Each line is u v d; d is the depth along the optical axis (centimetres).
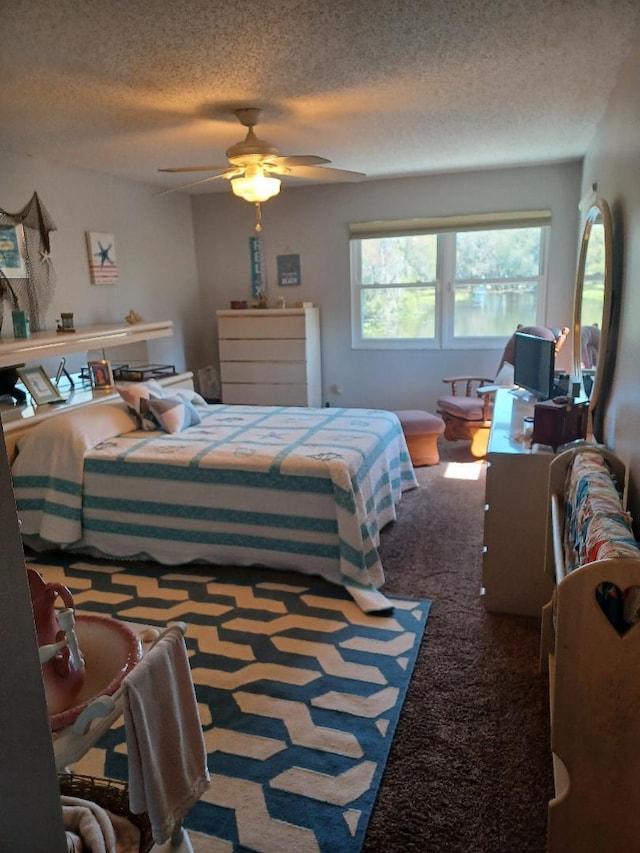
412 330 587
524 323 553
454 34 226
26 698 81
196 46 230
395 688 216
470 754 185
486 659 232
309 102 308
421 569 307
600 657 131
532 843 156
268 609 273
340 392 618
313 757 186
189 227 618
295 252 599
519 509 253
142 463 319
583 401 255
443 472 460
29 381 377
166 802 131
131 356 526
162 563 324
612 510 159
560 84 285
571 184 507
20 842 80
